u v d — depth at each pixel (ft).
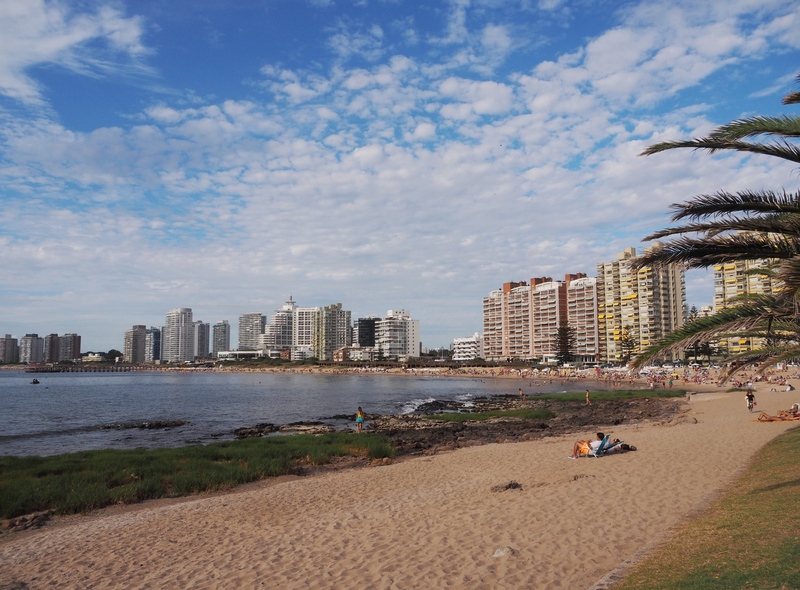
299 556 40.83
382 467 88.43
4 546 50.03
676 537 35.78
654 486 55.06
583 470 67.92
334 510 57.41
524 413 182.29
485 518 46.80
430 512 51.16
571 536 40.01
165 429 168.76
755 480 50.47
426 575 34.53
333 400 302.25
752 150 33.96
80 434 157.28
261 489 74.95
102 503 68.28
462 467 81.82
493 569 34.58
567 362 623.36
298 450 104.53
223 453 101.50
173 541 48.29
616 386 407.85
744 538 31.35
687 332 34.50
